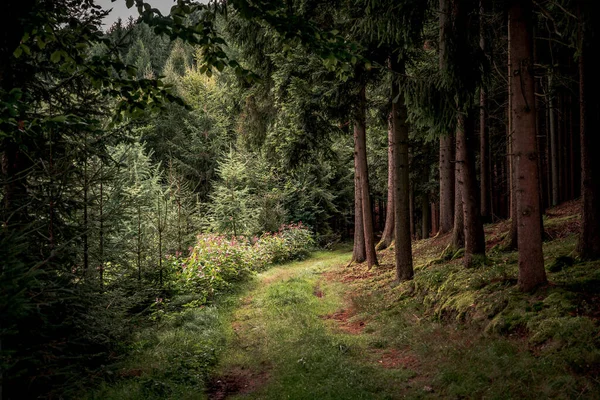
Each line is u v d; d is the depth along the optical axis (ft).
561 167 55.26
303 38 15.28
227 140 99.19
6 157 17.10
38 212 16.88
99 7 16.96
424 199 77.20
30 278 11.84
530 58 21.58
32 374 14.75
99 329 17.97
